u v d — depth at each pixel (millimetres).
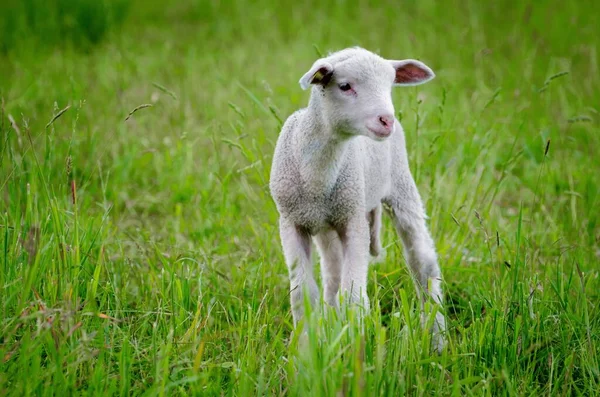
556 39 20938
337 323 7578
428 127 15867
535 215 12812
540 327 8977
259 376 7605
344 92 8742
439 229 12492
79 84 18156
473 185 13344
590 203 13203
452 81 18484
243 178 13281
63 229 9234
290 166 9305
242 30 24094
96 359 8242
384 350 7926
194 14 26438
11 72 19922
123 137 15727
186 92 18547
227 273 11383
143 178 15117
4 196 12469
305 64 20703
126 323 9070
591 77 18359
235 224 12812
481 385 8016
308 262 9414
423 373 8117
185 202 14219
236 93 18281
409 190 10656
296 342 7809
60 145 14508
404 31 21594
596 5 22812
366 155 9781
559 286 9602
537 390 8445
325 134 8953
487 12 23016
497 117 16656
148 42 23484
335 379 7145
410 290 10398
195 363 7559
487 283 10547
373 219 10359
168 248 11883
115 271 10547
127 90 18656
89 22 23594
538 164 15523
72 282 8617
